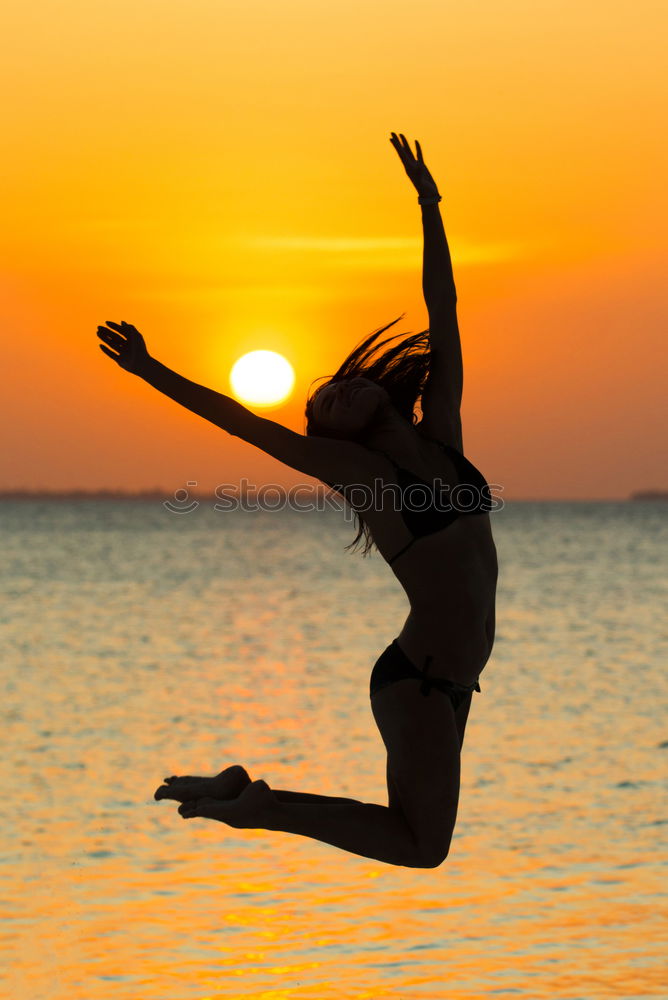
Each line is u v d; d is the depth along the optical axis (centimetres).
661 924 2241
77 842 2822
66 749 3978
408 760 800
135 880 2527
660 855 2697
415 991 1936
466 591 816
